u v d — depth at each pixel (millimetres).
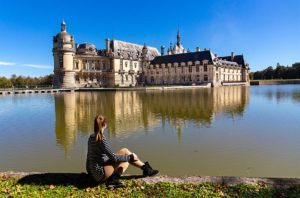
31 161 14375
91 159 7859
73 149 16500
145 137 19062
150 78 140875
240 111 31906
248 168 12750
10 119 28500
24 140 18828
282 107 35000
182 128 21984
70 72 105500
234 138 18344
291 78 174500
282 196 7180
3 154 15602
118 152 8391
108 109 35750
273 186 7738
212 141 17656
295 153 14750
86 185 8062
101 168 7801
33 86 105125
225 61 139000
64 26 106000
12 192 7695
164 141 17844
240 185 7812
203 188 7742
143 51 141250
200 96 56969
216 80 124500
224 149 15805
